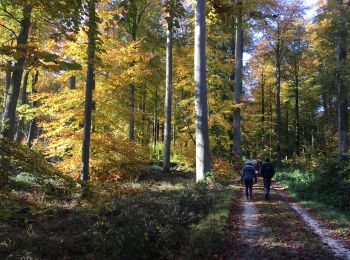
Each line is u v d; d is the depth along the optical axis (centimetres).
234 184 1908
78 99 1756
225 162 2256
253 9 675
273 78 4294
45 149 1811
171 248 875
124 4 525
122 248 826
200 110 1784
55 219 1042
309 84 4100
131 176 1927
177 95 2669
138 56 1786
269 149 4022
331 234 939
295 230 963
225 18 693
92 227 968
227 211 1129
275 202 1410
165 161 2442
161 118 3512
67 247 861
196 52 1789
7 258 756
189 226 992
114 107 1869
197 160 1795
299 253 774
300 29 3259
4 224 957
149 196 1440
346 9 2222
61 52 1447
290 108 4953
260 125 4181
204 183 1683
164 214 1080
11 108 1296
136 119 2061
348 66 2123
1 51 462
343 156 1664
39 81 2573
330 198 1427
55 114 1764
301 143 5222
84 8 559
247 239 877
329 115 3781
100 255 811
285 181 2152
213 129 2908
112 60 1711
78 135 1736
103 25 1596
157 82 2734
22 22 1101
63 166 1741
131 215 1055
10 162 454
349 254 773
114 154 1834
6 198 438
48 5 522
